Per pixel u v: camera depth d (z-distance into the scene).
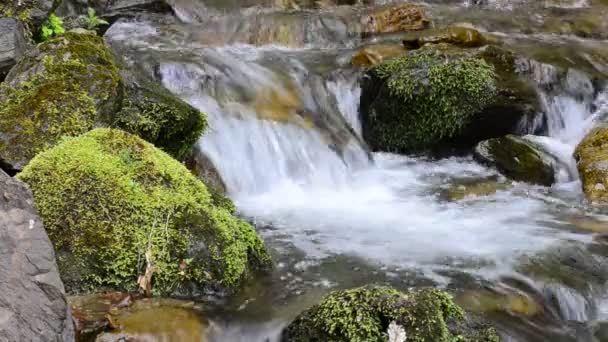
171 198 4.14
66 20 8.34
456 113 7.47
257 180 6.48
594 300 4.44
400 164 7.45
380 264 4.67
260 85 7.70
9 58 5.92
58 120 4.95
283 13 11.19
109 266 3.82
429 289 3.84
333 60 8.91
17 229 3.01
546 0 13.00
